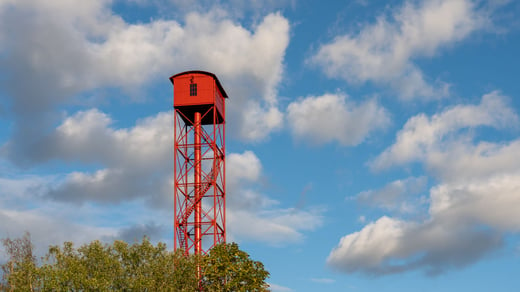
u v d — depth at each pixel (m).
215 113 113.06
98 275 85.62
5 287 86.00
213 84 113.25
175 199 109.94
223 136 116.62
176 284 92.81
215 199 109.62
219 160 114.00
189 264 95.62
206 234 107.69
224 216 111.94
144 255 93.19
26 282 84.25
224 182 113.50
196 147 112.00
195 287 95.12
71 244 90.25
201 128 113.25
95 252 89.56
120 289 86.94
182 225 108.88
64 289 82.44
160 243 95.12
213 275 96.12
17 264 88.56
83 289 82.94
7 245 103.62
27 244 105.75
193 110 114.75
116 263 89.06
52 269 84.31
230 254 99.12
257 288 96.38
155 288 89.56
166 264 93.38
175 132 113.12
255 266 99.06
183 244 107.88
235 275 96.94
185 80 113.88
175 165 111.50
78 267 84.81
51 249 88.06
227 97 120.12
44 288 82.31
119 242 92.88
